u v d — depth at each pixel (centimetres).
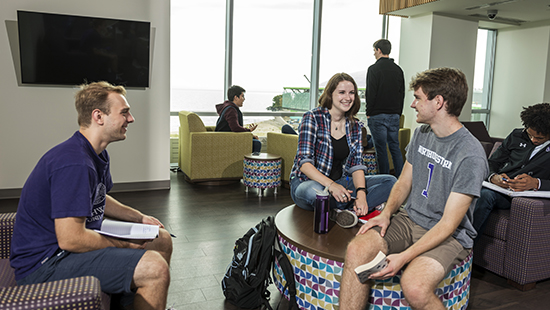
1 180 411
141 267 146
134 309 150
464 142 164
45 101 417
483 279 249
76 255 148
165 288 150
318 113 246
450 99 163
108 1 428
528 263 229
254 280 201
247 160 450
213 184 498
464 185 158
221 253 279
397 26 731
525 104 722
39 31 398
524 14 619
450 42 626
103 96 159
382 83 465
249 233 216
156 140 466
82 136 158
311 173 229
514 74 736
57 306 112
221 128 512
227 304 212
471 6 561
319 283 181
